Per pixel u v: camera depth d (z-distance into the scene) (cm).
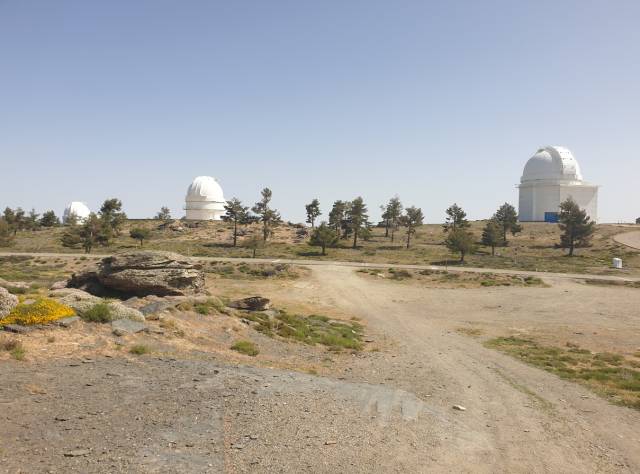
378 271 6944
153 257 2866
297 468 863
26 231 11744
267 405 1183
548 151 13612
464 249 7988
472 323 3953
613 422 1379
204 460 850
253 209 10088
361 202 9956
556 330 3622
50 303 1716
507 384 1847
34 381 1137
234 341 2125
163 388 1215
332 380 1563
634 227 10825
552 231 10831
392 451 991
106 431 920
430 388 1702
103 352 1495
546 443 1170
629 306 4709
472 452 1054
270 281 6325
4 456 774
